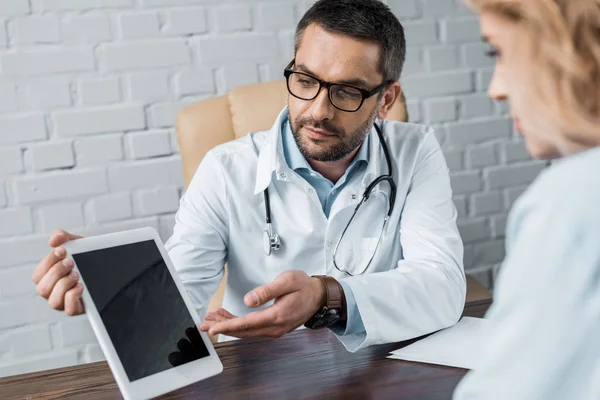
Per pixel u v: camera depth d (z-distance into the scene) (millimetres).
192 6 1951
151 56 1937
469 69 2217
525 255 549
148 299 892
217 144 1603
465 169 2260
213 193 1320
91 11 1880
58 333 1941
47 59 1863
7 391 903
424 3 2145
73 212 1927
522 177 2318
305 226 1295
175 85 1965
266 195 1289
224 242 1339
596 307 521
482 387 563
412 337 1019
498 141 2279
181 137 1612
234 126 1613
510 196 2314
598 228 523
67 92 1889
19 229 1890
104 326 831
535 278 537
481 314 1139
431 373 888
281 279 940
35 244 1905
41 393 891
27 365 1924
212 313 974
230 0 1978
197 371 882
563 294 525
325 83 1148
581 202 532
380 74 1190
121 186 1954
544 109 577
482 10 611
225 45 1989
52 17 1854
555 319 526
